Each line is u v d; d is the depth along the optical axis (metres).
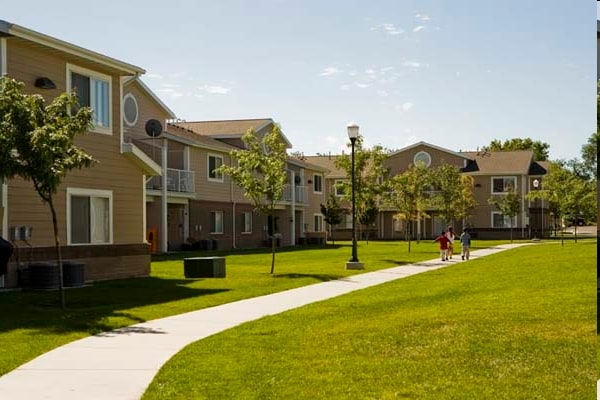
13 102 15.27
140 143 38.97
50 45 20.20
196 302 16.88
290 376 9.10
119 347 11.26
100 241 22.72
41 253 20.31
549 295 15.91
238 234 46.81
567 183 47.78
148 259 24.56
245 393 8.29
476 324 12.36
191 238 41.38
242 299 17.55
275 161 26.36
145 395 8.32
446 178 54.34
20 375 9.40
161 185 37.56
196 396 8.20
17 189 19.66
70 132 15.75
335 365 9.68
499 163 69.69
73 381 9.06
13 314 15.01
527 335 11.25
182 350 10.94
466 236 33.47
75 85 21.81
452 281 21.12
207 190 43.44
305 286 20.64
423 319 13.14
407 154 70.50
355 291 19.12
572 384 8.47
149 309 15.70
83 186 22.00
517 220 67.88
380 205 56.81
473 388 8.38
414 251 41.97
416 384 8.62
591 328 11.65
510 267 25.81
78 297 17.98
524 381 8.65
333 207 59.44
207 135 46.94
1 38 19.09
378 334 11.84
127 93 38.25
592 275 20.55
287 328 12.84
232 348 11.00
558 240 59.38
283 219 53.03
